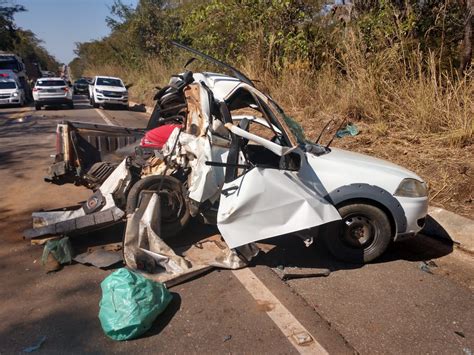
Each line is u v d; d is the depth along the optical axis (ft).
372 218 14.69
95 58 162.61
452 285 13.57
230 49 45.39
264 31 42.45
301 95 35.63
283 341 10.59
